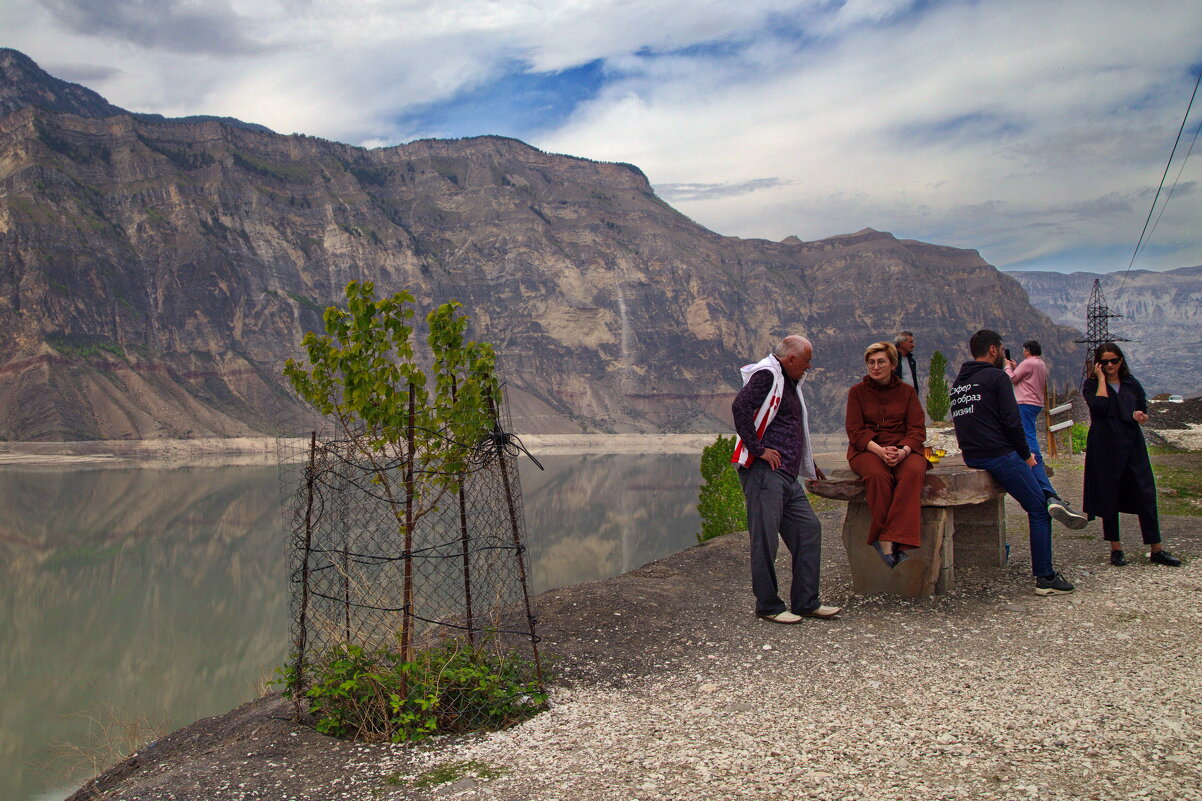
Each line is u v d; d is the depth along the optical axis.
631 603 7.30
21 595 44.47
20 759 17.88
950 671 5.12
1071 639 5.66
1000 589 7.22
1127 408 7.76
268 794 3.83
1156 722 4.02
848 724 4.28
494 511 5.45
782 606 6.74
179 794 3.88
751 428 6.54
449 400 5.14
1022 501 7.08
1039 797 3.26
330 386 5.04
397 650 5.28
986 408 7.09
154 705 23.17
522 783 3.78
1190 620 5.92
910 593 7.15
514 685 5.09
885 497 6.63
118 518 79.31
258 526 72.19
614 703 5.00
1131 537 9.27
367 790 3.83
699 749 4.05
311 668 5.11
